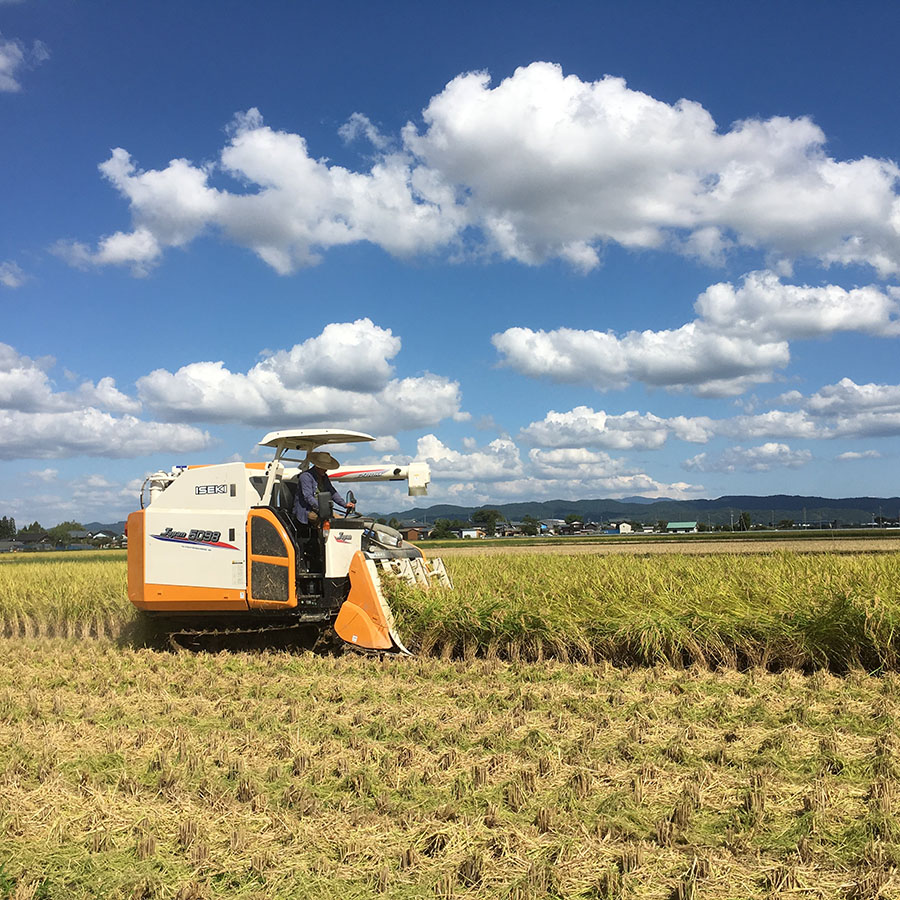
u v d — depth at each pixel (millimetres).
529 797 4406
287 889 3416
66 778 4941
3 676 8969
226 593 9828
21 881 3520
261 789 4555
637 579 10727
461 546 58719
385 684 7684
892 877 3307
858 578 9219
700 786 4410
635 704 6461
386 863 3641
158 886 3445
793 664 8023
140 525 10391
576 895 3314
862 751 5109
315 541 10023
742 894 3264
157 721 6457
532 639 9094
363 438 10312
